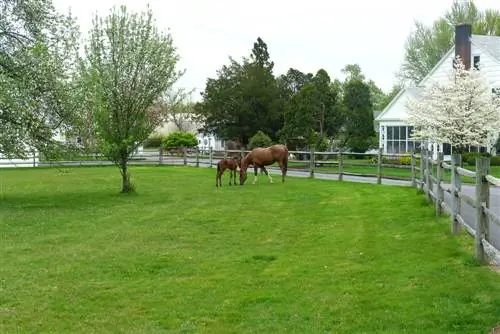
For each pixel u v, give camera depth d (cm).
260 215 1359
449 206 1089
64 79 1722
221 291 710
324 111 3675
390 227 1088
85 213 1450
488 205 730
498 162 3133
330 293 675
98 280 778
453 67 3459
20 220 1336
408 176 2317
